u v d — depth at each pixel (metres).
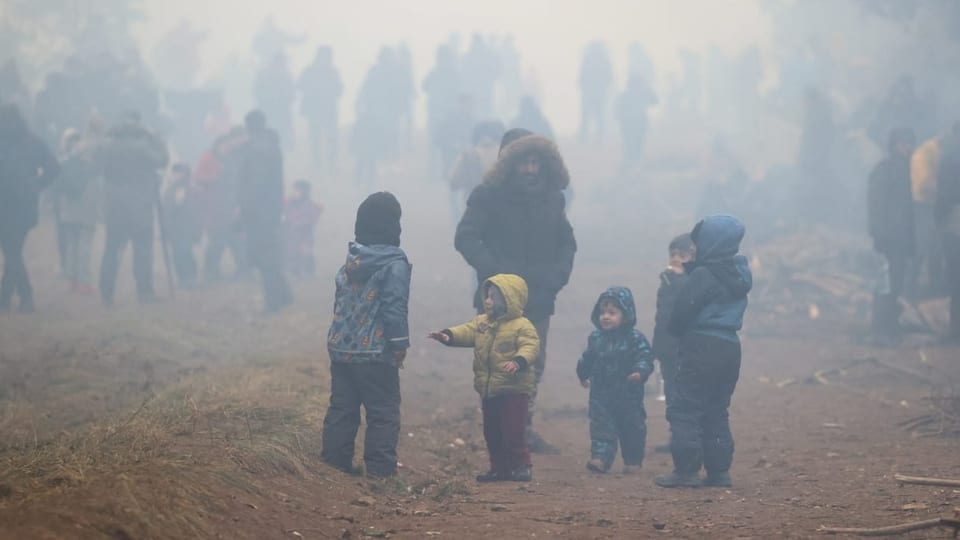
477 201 15.62
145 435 11.19
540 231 15.62
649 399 21.14
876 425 17.61
